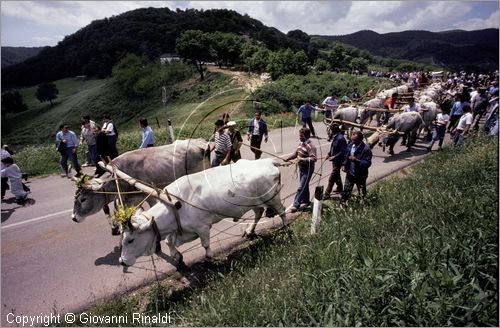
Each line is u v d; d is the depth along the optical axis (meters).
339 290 4.06
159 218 5.39
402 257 4.28
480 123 16.17
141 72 94.94
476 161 8.35
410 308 3.56
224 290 4.86
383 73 51.47
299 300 4.12
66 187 10.46
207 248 5.92
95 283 5.66
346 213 6.48
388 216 6.16
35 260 6.33
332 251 5.11
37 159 12.89
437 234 4.87
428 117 13.41
